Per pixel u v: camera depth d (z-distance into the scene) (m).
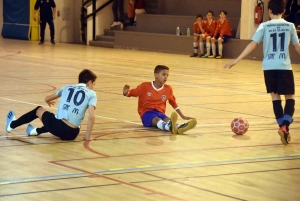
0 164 7.13
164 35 28.92
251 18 25.73
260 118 10.95
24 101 12.23
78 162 7.29
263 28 8.68
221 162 7.45
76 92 8.63
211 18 26.67
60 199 5.73
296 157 7.83
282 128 8.48
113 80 16.86
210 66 22.12
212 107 12.15
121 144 8.44
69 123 8.52
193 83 16.58
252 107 12.29
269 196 6.02
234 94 14.38
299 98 13.99
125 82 16.42
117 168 7.02
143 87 9.84
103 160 7.43
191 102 12.84
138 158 7.58
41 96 13.09
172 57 26.14
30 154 7.70
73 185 6.24
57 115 8.62
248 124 9.38
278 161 7.58
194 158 7.65
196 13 30.78
